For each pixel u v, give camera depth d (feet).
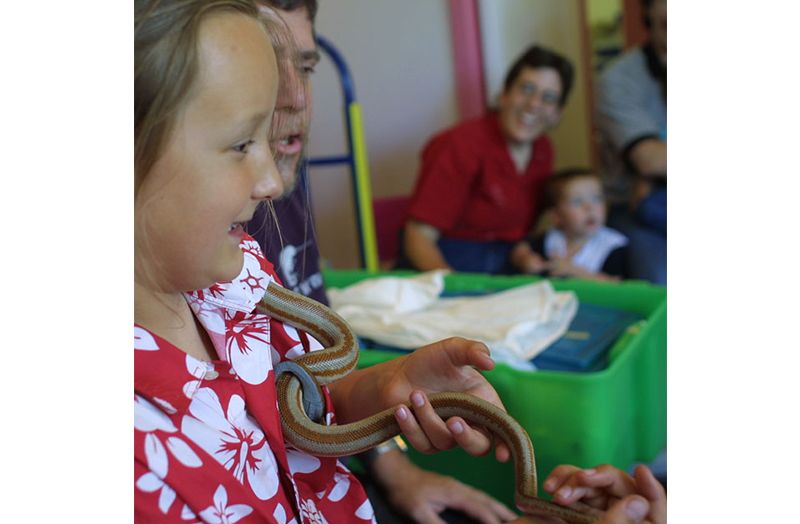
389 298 6.40
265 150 2.33
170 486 2.27
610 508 3.05
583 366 5.62
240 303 2.86
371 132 12.59
